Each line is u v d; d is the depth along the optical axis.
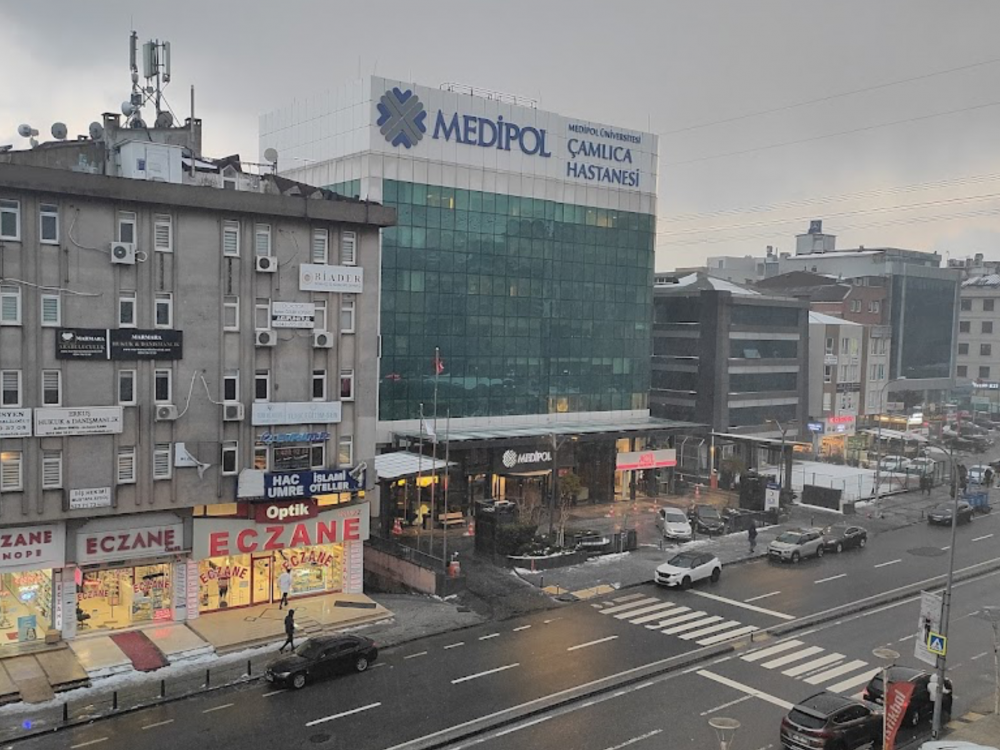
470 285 64.44
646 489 74.94
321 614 41.12
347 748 28.42
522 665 36.12
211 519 39.59
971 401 137.12
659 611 43.81
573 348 70.69
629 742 29.31
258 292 39.97
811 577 50.78
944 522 66.25
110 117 42.06
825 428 96.88
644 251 74.88
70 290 35.53
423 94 61.59
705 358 84.19
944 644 29.77
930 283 125.00
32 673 33.44
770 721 31.16
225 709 31.38
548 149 68.25
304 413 40.97
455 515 61.41
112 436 36.59
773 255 158.38
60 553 36.22
